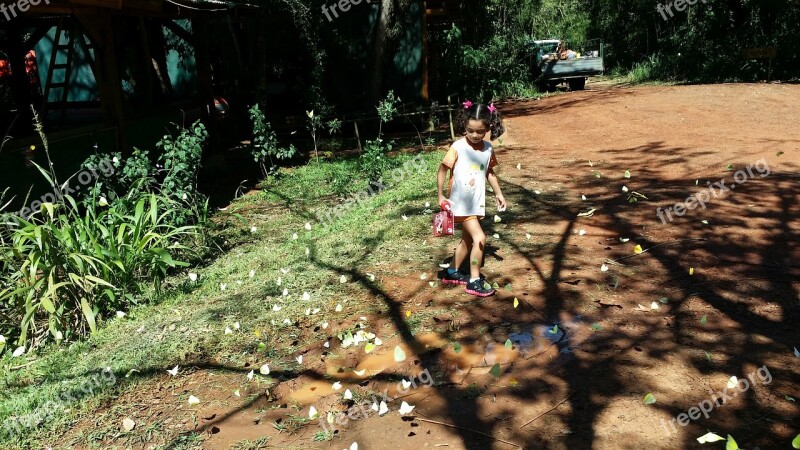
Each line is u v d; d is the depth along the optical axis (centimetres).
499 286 485
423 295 480
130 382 390
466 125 455
